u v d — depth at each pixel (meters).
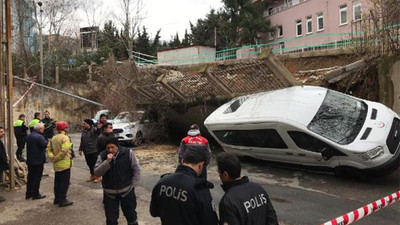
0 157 7.10
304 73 13.81
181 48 29.08
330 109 8.16
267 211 2.65
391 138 7.12
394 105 9.95
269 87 10.84
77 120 25.52
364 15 11.81
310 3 29.06
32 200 6.91
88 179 8.86
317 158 7.81
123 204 4.63
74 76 25.89
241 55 22.56
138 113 15.90
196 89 13.30
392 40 10.30
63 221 5.64
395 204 5.89
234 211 2.46
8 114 7.91
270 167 9.61
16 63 26.45
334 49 14.01
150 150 13.84
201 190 2.73
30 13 31.67
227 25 33.69
